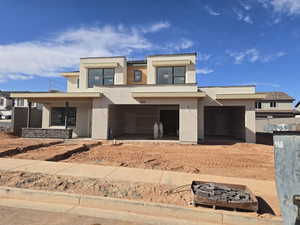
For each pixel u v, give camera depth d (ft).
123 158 30.94
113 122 56.18
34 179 18.78
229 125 69.00
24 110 65.05
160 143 47.57
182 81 58.49
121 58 62.28
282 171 10.31
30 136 52.54
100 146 42.68
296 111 111.86
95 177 19.71
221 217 12.88
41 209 13.83
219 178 20.56
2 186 16.78
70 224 11.73
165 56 59.88
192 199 15.15
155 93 47.21
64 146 40.09
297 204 9.34
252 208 13.19
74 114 58.49
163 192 16.39
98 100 50.72
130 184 17.97
